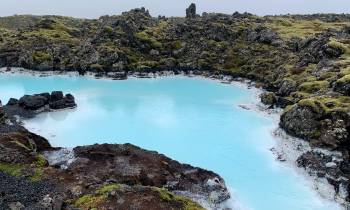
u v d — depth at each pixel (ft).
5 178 158.81
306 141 232.12
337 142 213.25
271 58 461.78
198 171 181.57
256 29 548.72
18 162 174.29
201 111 311.68
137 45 526.57
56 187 153.17
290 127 244.83
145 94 373.20
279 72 398.21
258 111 311.68
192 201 148.46
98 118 287.69
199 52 515.91
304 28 582.35
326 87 291.99
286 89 329.93
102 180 165.17
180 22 614.75
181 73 494.18
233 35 543.80
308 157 204.13
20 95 367.25
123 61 487.20
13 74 477.36
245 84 426.51
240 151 225.35
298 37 500.74
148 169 177.47
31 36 551.59
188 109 317.63
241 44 521.65
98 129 261.85
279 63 435.94
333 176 183.52
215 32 543.80
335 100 244.01
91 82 434.71
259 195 171.83
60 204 136.05
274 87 369.91
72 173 169.17
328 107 236.43
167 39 552.82
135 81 445.78
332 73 320.50
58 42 540.52
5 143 187.62
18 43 528.22
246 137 249.55
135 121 281.33
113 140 240.94
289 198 169.48
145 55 521.24
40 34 561.43
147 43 531.91
